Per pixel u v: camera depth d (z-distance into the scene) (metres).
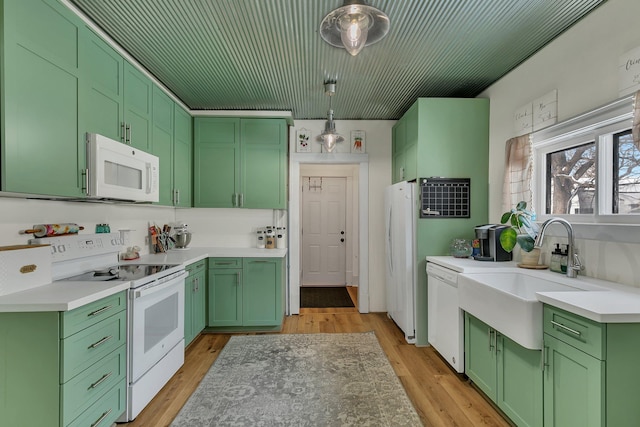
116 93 2.11
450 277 2.46
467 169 2.99
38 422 1.41
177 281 2.41
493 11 1.88
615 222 1.80
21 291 1.60
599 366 1.24
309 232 5.54
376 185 4.02
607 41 1.79
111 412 1.73
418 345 3.00
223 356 2.77
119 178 2.04
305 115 3.85
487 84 2.96
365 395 2.17
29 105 1.45
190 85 2.93
